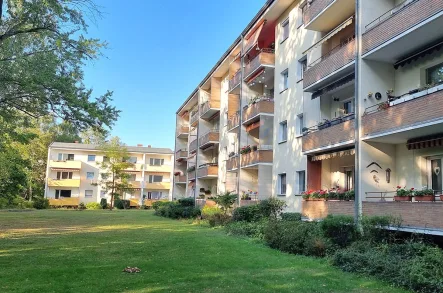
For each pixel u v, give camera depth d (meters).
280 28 23.89
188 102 47.34
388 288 7.95
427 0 11.01
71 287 7.67
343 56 14.93
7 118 18.30
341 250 10.80
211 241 15.56
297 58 21.30
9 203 50.31
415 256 9.13
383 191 13.40
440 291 7.32
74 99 15.77
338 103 17.73
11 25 14.95
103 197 64.69
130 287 7.72
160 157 69.88
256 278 8.70
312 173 17.92
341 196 14.48
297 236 12.59
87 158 65.19
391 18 12.41
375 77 13.88
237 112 28.95
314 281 8.48
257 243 14.91
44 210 47.53
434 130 11.37
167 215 33.84
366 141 13.48
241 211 21.42
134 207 64.56
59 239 16.27
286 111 22.31
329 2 16.03
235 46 30.28
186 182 46.25
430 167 12.72
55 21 15.21
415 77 13.22
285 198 21.67
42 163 64.75
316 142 16.41
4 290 7.39
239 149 27.47
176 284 8.04
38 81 15.59
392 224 10.98
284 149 22.27
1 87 16.52
